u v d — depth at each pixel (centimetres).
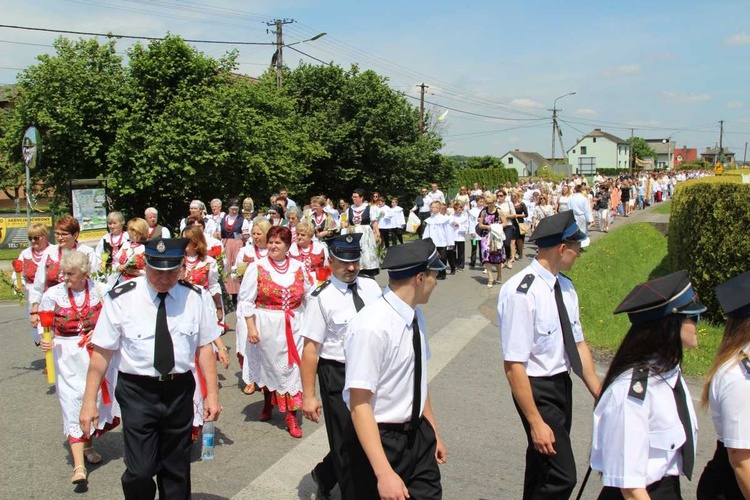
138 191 2038
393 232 2023
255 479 507
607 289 1374
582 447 575
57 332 523
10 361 866
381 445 304
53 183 2095
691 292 277
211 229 1308
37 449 572
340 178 3256
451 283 1472
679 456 271
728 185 963
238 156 2139
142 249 710
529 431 375
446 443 578
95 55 2044
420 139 3622
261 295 589
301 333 461
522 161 11156
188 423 401
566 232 367
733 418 259
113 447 584
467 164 7825
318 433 605
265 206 2317
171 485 399
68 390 514
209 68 2145
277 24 2648
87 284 538
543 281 372
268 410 636
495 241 1416
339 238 461
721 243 970
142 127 1986
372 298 469
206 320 416
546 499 365
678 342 272
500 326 375
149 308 394
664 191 4212
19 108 2020
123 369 391
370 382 304
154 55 2052
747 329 270
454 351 892
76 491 491
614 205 3055
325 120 3183
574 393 727
